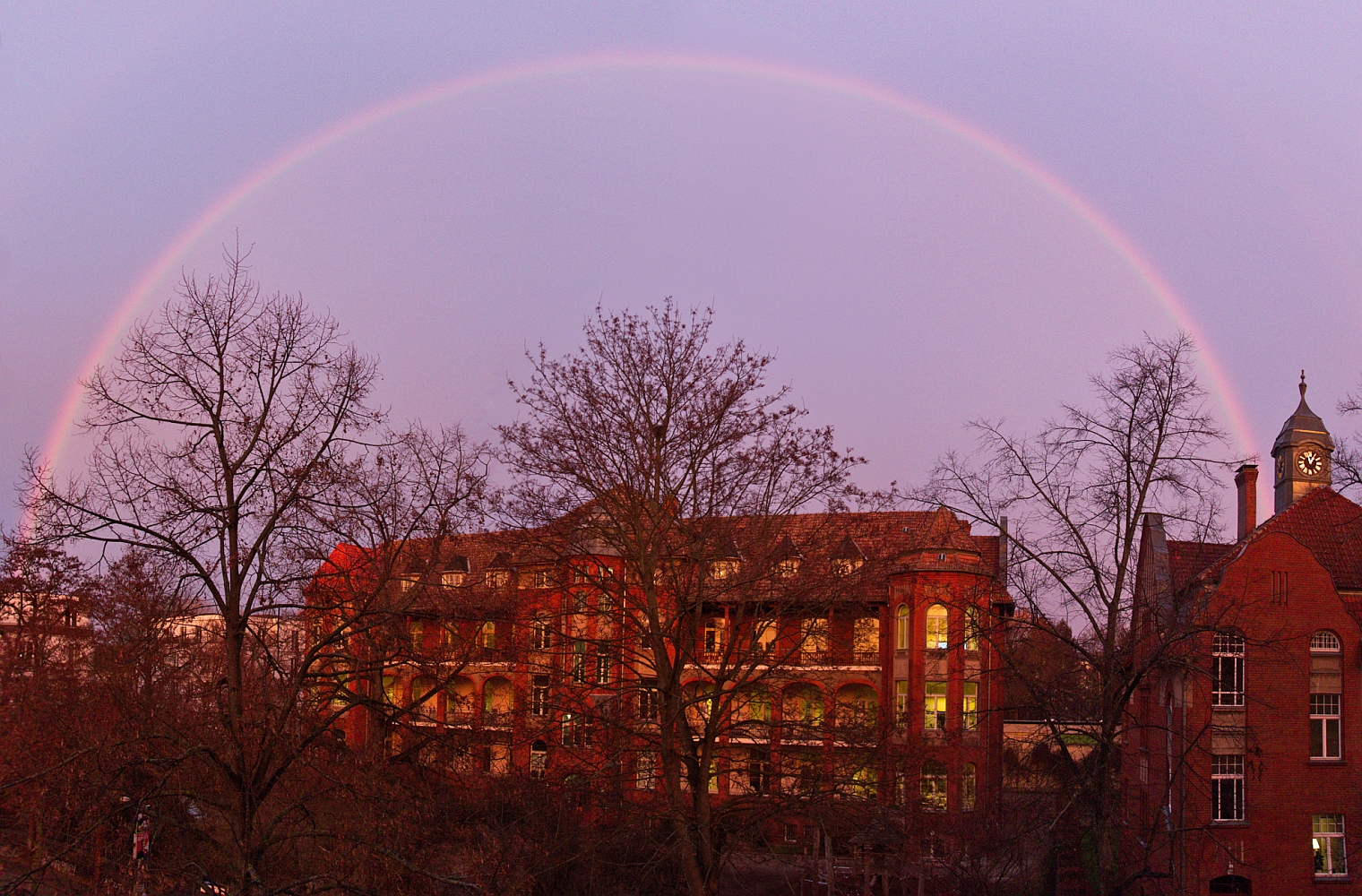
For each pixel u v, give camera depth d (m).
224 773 25.67
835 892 39.03
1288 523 46.91
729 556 33.84
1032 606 33.97
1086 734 33.56
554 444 32.56
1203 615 37.59
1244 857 41.84
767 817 31.34
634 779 32.41
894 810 34.91
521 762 41.62
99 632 38.53
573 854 31.81
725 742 34.84
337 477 27.91
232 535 26.19
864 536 35.66
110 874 27.48
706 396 32.97
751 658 32.41
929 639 55.00
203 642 32.22
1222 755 42.75
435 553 29.48
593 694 37.81
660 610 35.59
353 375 36.34
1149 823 46.50
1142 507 34.09
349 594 30.19
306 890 26.56
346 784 26.09
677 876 33.12
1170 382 37.69
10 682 33.03
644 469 32.38
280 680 28.59
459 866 31.78
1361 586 45.19
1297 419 56.81
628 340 33.56
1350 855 41.91
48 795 28.77
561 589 33.41
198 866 27.02
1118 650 33.47
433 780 31.16
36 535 26.12
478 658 31.88
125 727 28.17
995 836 37.31
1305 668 43.25
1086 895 39.53
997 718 52.69
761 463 32.38
